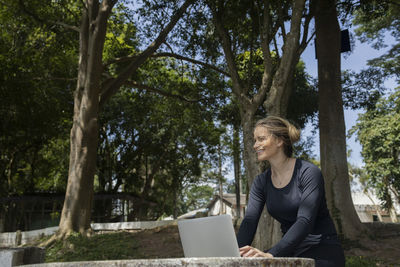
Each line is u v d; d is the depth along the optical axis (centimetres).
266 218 939
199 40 1521
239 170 2950
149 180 3067
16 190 2766
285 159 222
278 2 1137
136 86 1789
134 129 2800
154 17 1534
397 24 1952
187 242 151
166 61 1973
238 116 1958
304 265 109
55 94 2064
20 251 295
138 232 1351
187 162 3027
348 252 973
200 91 1897
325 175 1138
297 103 1952
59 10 1716
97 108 1433
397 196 3438
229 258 101
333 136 1153
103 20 1405
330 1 1232
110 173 2997
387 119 3019
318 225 212
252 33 1233
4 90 1825
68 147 2741
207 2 1205
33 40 1709
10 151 2503
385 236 1071
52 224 2822
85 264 104
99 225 1608
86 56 1499
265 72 1082
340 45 1248
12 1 1562
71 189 1355
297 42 1014
